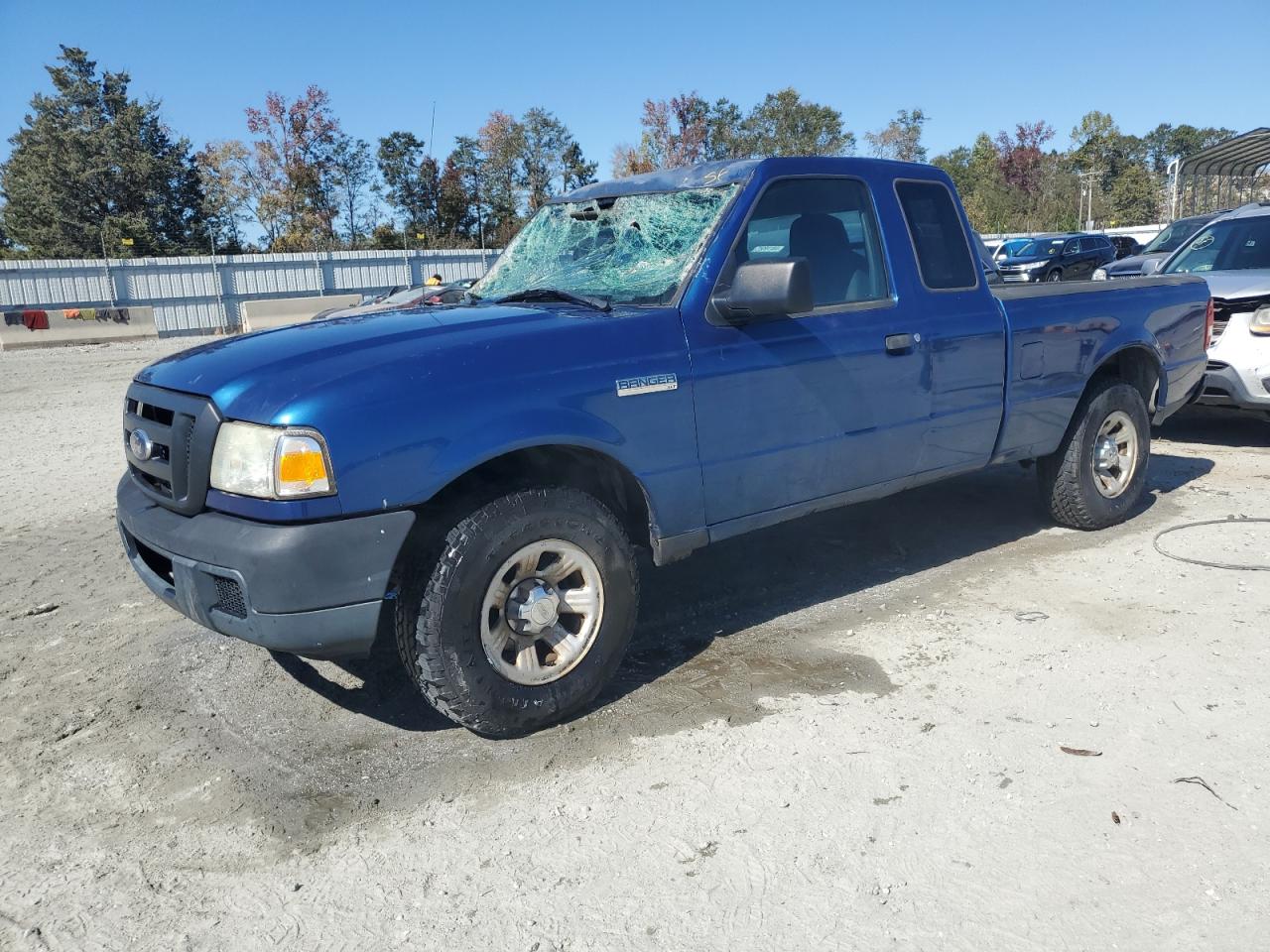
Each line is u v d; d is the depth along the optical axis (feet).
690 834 9.04
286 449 9.40
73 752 11.16
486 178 173.17
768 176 12.87
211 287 103.04
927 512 19.52
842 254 13.75
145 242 175.22
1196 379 19.47
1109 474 17.88
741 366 12.23
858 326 13.46
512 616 10.68
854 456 13.65
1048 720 10.81
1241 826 8.78
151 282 99.91
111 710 12.19
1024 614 13.92
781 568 16.47
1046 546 17.03
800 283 11.27
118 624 15.20
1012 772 9.81
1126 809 9.11
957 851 8.59
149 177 180.75
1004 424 15.65
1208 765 9.80
